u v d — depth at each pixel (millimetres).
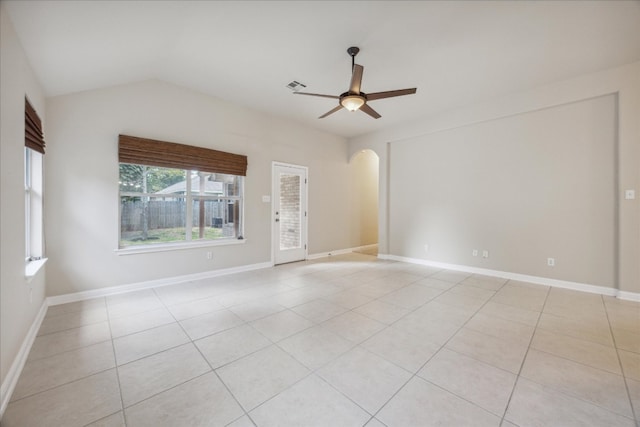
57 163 3014
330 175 6254
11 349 1737
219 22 2488
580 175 3637
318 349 2168
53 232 2998
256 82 3770
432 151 5141
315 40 2791
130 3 2010
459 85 3818
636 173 3225
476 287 3807
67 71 2654
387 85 3795
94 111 3240
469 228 4680
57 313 2811
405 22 2510
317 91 4051
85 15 1985
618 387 1718
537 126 3953
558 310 2969
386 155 5832
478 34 2693
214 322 2646
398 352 2127
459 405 1562
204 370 1891
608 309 2990
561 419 1459
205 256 4230
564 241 3768
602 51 2980
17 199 1891
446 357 2059
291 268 4965
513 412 1509
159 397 1625
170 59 3188
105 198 3320
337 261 5625
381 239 5945
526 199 4070
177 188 3975
